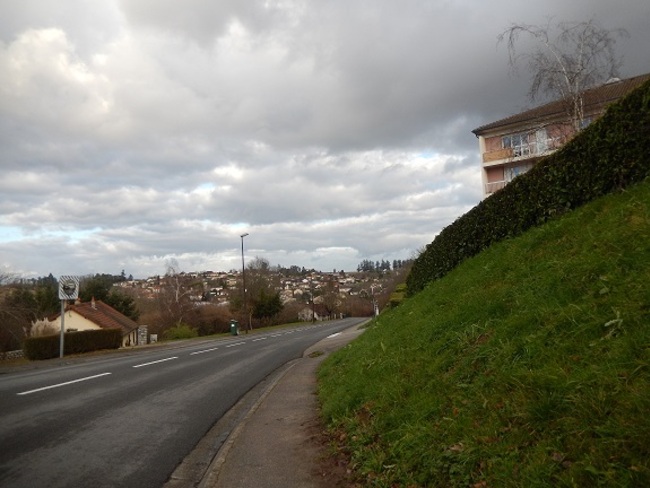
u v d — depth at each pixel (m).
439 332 6.50
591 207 6.85
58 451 6.12
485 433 3.67
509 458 3.25
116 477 5.25
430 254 17.08
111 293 60.94
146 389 10.81
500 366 4.43
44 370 15.85
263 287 66.38
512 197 10.35
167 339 48.94
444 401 4.59
